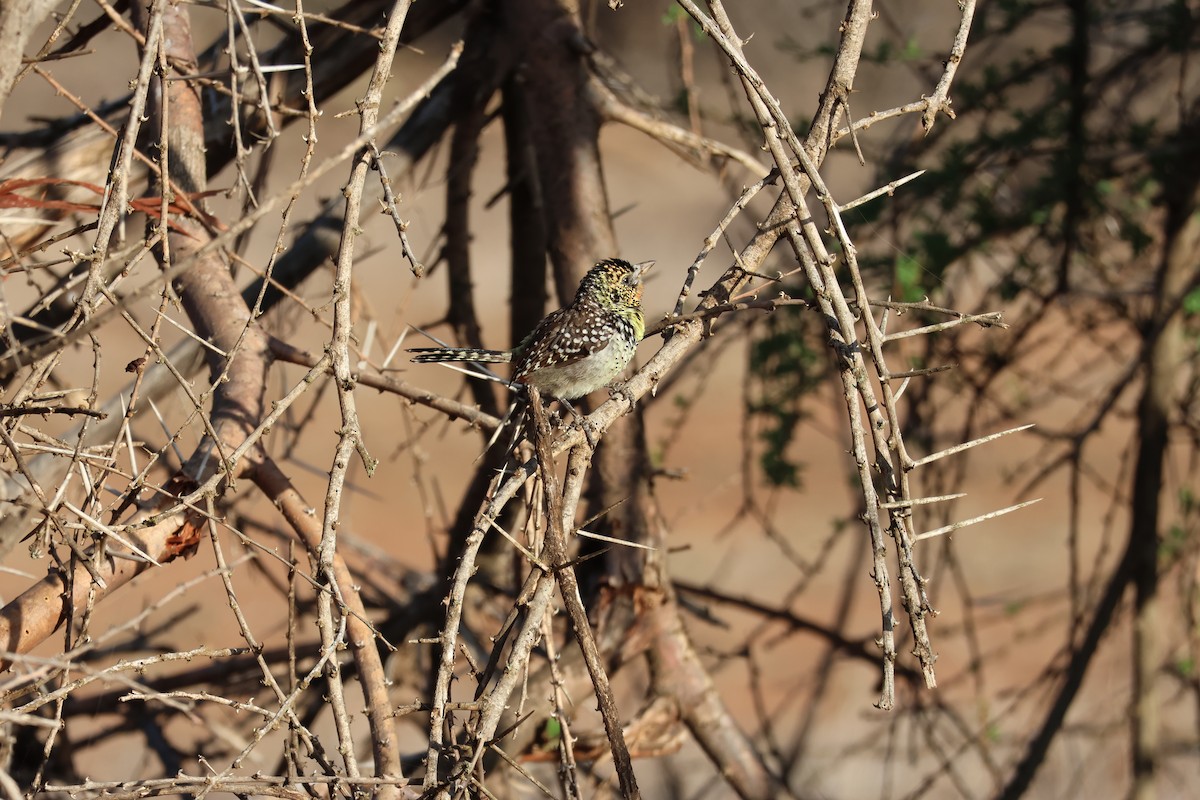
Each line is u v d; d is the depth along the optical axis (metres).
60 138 9.02
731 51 5.70
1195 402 12.73
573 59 9.56
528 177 10.84
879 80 18.88
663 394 12.01
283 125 10.58
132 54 28.44
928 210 12.15
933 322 11.11
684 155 10.55
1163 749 13.66
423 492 10.71
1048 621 13.42
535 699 8.30
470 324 11.37
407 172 10.07
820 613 25.20
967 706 17.77
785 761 11.97
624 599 8.80
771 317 11.55
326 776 5.30
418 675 11.82
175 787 5.16
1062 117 12.16
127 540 5.98
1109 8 12.38
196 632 13.05
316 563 6.28
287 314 9.63
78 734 14.94
